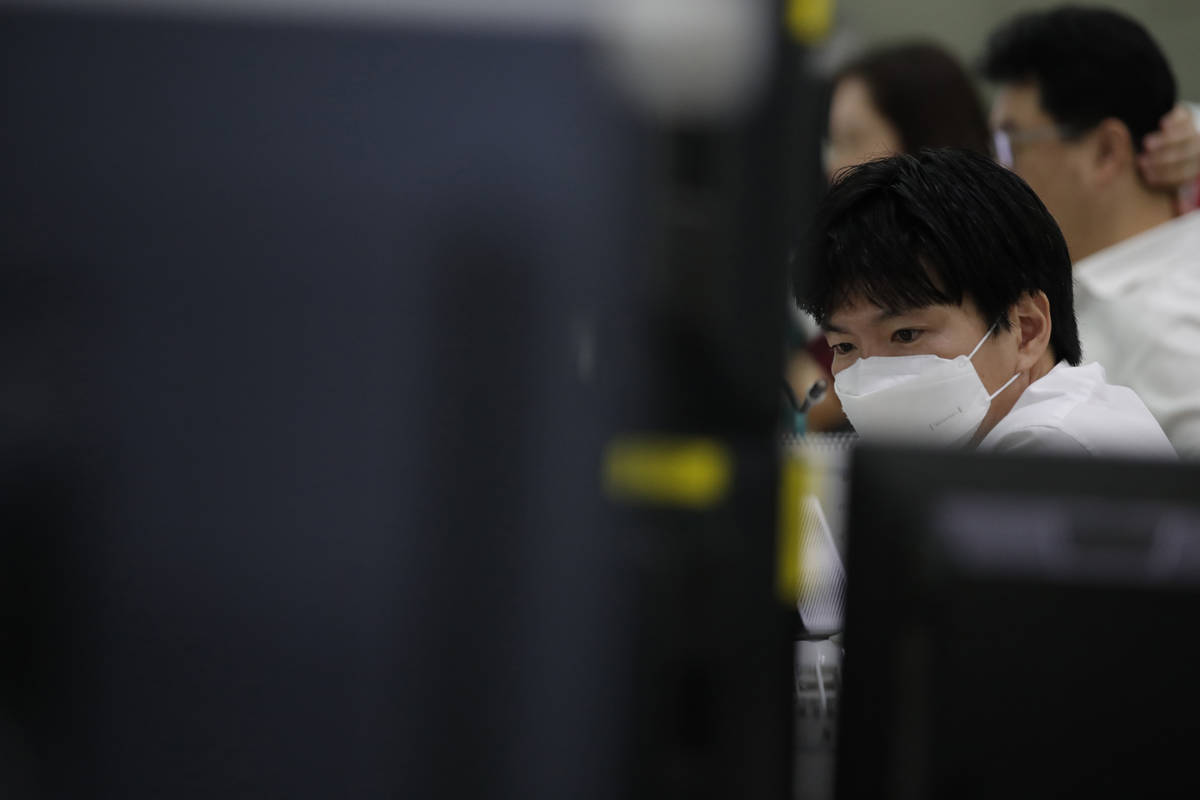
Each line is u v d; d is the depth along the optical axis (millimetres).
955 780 2619
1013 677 2594
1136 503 2594
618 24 2174
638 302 2211
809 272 5395
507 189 2199
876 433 5445
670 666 2316
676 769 2342
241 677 2338
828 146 8719
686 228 2201
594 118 2186
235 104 2232
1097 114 7578
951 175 5270
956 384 5258
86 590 2330
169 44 2230
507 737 2320
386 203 2227
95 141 2250
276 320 2258
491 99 2193
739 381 2240
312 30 2209
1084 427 5168
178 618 2334
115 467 2305
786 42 2193
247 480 2293
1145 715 2568
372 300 2242
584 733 2324
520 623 2295
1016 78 7750
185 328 2270
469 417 2248
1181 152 7816
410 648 2311
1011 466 2641
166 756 2355
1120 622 2566
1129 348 7746
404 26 2199
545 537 2277
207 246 2256
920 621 2615
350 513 2291
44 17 2230
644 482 2264
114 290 2266
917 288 5176
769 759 2359
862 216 5277
